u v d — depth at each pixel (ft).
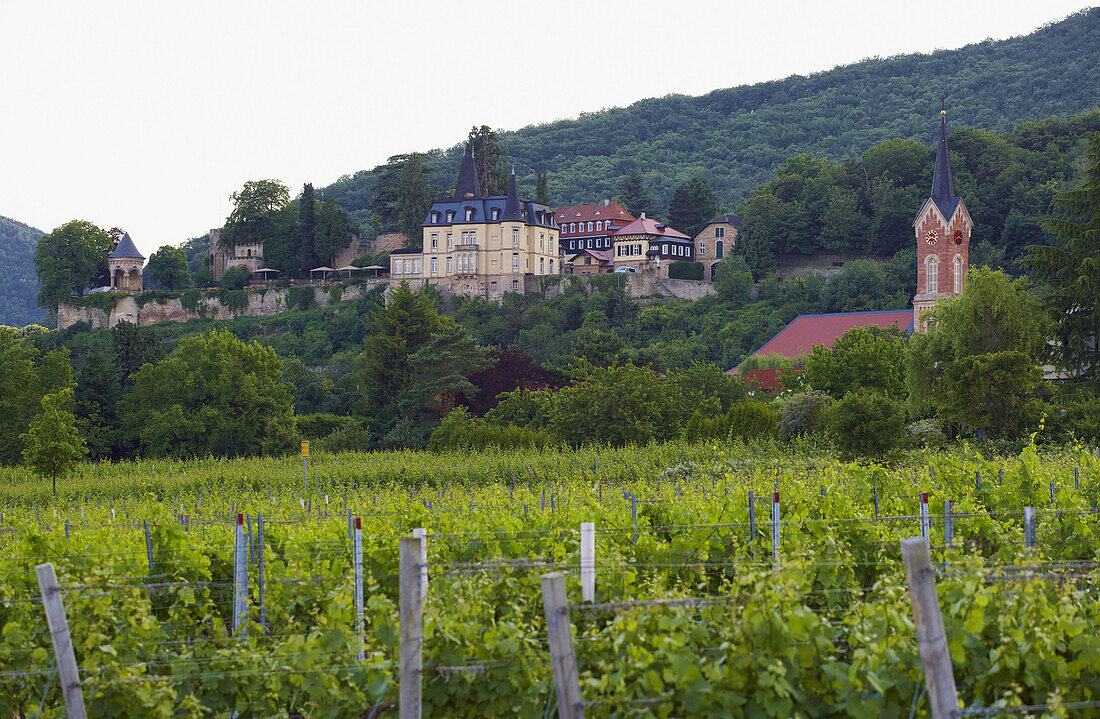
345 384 510.17
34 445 247.50
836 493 94.58
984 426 248.11
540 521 97.81
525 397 343.87
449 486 216.54
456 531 92.17
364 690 53.52
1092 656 47.65
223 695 58.18
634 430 285.23
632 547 82.38
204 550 88.28
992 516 101.04
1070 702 48.24
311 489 224.94
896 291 634.84
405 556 44.01
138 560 81.46
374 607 57.57
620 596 62.95
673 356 528.63
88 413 414.00
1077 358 284.41
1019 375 244.63
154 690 54.90
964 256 452.35
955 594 51.19
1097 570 60.70
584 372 345.31
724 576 79.00
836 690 45.62
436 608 52.16
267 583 76.79
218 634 65.10
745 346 568.00
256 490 232.32
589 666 50.90
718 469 201.67
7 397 397.39
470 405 434.71
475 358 433.48
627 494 120.78
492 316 643.45
